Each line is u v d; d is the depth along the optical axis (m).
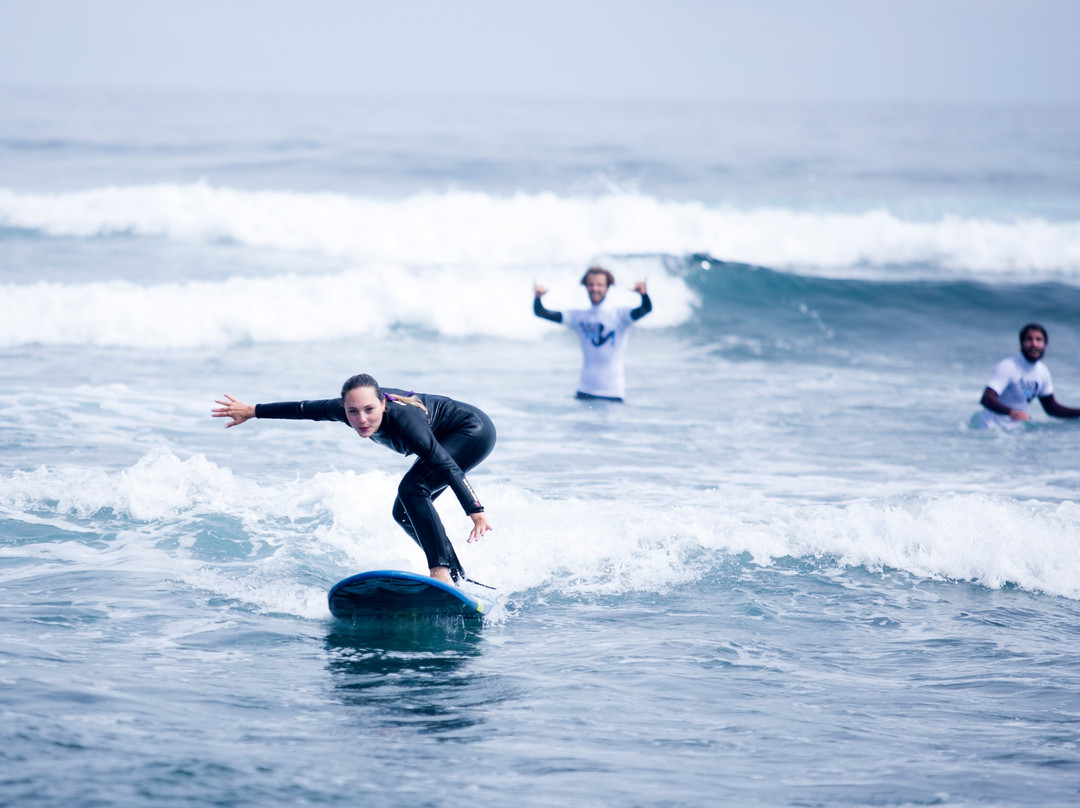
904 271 79.50
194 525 24.09
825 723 15.11
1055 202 107.62
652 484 30.12
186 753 12.70
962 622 20.17
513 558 22.77
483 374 48.81
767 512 26.45
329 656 17.48
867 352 58.72
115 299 54.47
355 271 61.44
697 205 85.19
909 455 35.44
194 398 39.66
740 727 14.86
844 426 40.16
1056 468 33.84
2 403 36.94
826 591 21.77
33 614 18.52
